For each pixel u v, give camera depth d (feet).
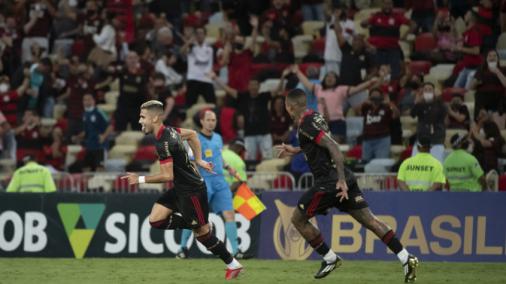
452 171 171.12
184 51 252.42
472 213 154.92
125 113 234.38
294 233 156.66
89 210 158.92
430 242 155.02
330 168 111.65
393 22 226.99
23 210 159.33
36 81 248.32
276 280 119.44
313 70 217.15
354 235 155.22
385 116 203.51
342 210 113.60
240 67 238.27
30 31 266.57
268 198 158.30
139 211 158.40
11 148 234.17
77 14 269.03
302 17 258.98
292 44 241.35
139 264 144.15
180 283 115.85
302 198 113.19
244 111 219.00
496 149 198.70
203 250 157.28
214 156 151.64
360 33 252.83
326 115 211.00
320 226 156.04
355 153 211.41
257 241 157.89
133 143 231.09
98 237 158.51
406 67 224.12
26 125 225.56
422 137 159.12
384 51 226.58
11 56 262.26
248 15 260.21
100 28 261.03
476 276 127.13
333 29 231.09
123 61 259.80
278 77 237.04
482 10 235.81
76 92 242.37
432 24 244.22
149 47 256.73
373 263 147.54
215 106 232.73
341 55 230.48
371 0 263.70
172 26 263.29
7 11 270.05
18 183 172.14
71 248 158.40
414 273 110.52
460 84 229.25
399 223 155.63
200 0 273.95
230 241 152.87
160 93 231.71
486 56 217.97
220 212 159.12
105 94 253.24
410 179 158.81
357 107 222.28
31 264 144.46
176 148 111.04
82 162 222.28
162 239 158.10
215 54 248.52
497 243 154.40
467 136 194.29
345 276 125.18
